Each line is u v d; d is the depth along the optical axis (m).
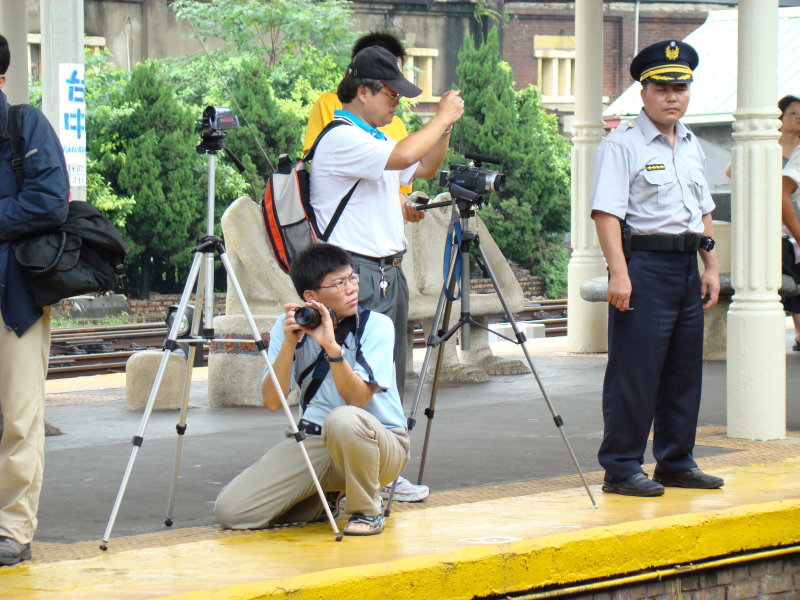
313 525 6.49
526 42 45.31
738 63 9.29
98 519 6.67
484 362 13.45
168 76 35.59
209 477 7.88
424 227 13.26
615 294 7.17
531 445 9.03
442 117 6.71
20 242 5.61
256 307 11.49
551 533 6.15
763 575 6.82
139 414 10.79
